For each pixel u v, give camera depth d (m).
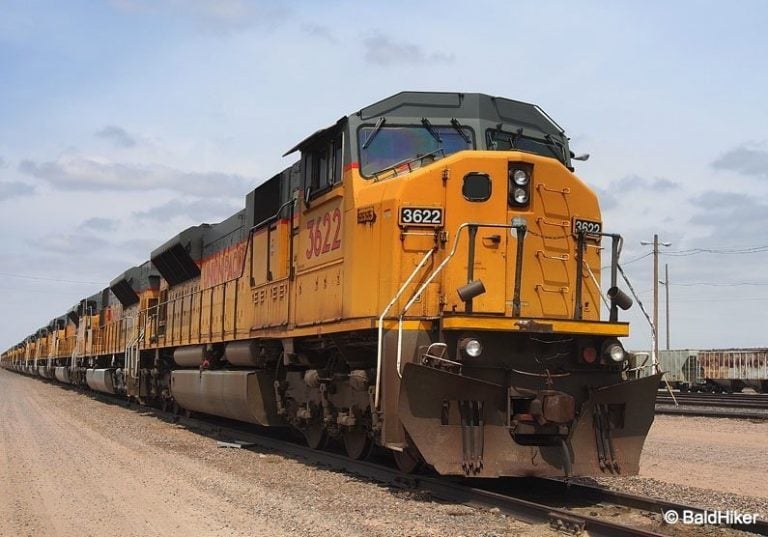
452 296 8.95
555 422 8.29
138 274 26.42
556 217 9.41
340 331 9.77
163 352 21.45
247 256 14.50
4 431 15.95
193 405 16.94
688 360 44.28
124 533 7.06
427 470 9.57
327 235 10.77
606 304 9.38
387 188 9.35
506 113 10.30
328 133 10.85
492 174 9.18
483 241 9.05
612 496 8.50
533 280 9.14
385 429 8.62
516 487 9.44
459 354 8.36
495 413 8.45
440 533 6.87
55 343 46.72
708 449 14.39
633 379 8.88
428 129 9.95
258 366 13.48
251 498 8.60
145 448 13.38
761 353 40.28
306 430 12.45
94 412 22.11
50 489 9.28
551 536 6.79
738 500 9.04
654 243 43.06
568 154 10.88
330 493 8.85
